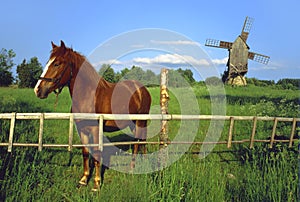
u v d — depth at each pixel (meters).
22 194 4.29
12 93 16.22
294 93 19.09
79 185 5.17
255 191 4.61
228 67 32.56
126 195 4.06
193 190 4.29
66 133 7.98
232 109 12.39
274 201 4.18
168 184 4.19
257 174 5.21
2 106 9.98
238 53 31.75
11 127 4.65
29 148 5.86
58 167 5.64
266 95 18.06
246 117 6.01
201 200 4.14
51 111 10.89
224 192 4.68
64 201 4.45
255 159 5.96
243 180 5.31
